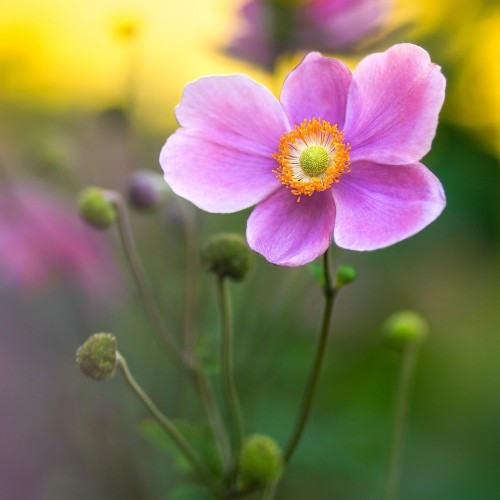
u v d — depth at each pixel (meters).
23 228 0.57
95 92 0.62
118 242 0.58
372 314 0.65
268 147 0.46
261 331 0.56
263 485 0.47
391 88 0.45
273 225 0.45
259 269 0.57
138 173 0.53
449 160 0.60
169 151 0.45
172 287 0.58
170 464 0.58
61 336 0.60
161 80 0.61
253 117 0.46
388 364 0.64
